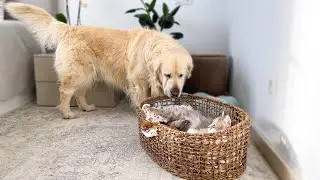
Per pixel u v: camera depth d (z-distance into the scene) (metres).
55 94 2.46
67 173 1.35
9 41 2.24
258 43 1.72
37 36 2.25
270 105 1.51
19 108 2.42
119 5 2.89
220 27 2.86
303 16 1.12
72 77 2.15
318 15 1.00
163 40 2.00
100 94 2.46
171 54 1.85
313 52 1.04
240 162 1.32
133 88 2.18
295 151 1.20
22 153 1.55
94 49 2.19
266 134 1.58
